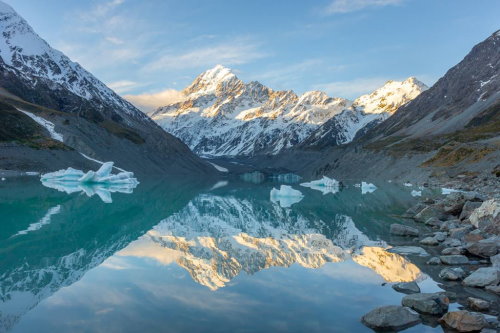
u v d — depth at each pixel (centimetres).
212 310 1361
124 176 9900
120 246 2484
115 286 1622
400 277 1734
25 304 1418
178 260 2097
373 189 8881
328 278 1734
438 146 14062
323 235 2939
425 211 3612
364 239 2720
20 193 6303
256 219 4028
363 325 1246
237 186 11538
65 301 1448
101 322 1256
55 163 11475
